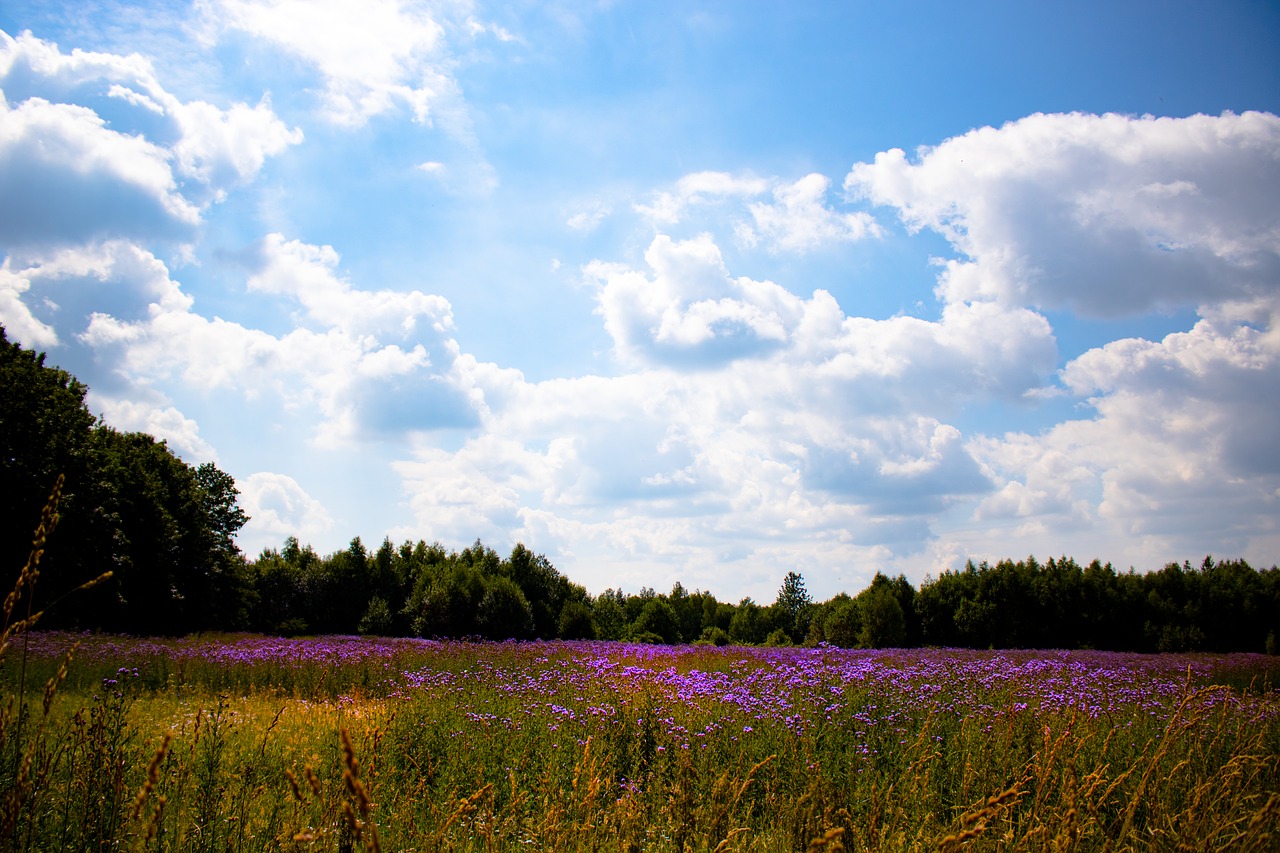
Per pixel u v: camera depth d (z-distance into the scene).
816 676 9.78
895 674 10.09
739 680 10.16
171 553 37.44
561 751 6.07
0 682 2.48
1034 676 11.23
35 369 27.83
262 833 3.56
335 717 7.04
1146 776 3.56
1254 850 2.94
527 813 4.63
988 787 4.66
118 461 34.78
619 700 7.28
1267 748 5.13
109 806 3.19
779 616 64.31
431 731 6.52
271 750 5.70
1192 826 3.27
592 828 3.64
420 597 44.62
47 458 26.22
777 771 5.64
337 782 3.63
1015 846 3.17
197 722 3.94
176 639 23.92
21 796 2.63
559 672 12.47
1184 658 25.25
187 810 3.59
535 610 47.72
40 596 25.42
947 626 45.22
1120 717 7.68
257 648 17.69
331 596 55.16
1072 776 3.81
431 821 4.25
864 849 3.32
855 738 6.75
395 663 14.77
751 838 4.02
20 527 25.05
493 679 11.96
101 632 23.44
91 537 27.88
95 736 3.49
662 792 4.82
